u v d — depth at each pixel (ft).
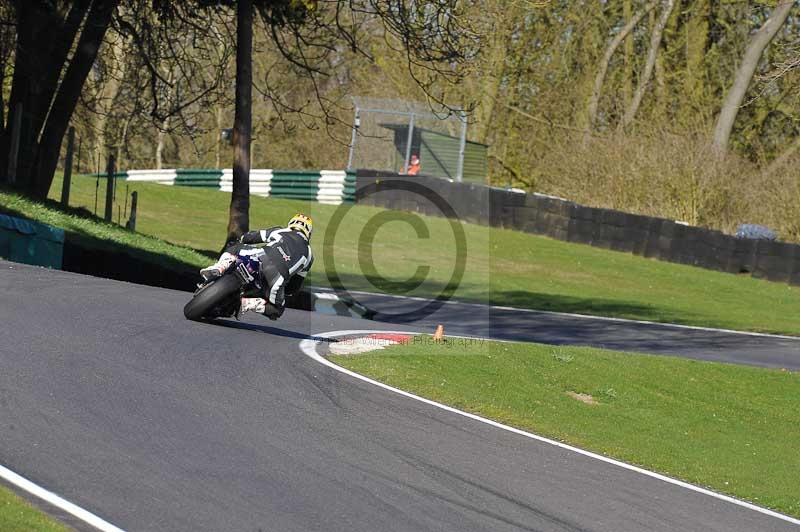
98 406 86.53
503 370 140.77
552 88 498.28
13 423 79.10
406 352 139.13
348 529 70.85
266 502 73.15
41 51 243.40
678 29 506.89
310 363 119.96
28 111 244.42
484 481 88.12
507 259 341.21
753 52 431.43
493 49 433.48
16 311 114.52
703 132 442.50
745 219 414.62
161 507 69.05
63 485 69.87
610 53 489.67
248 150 232.94
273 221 369.30
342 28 244.22
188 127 270.26
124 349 106.42
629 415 136.15
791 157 428.56
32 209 199.52
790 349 221.25
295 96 513.04
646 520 86.74
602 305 274.98
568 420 123.65
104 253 180.24
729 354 204.95
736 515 95.66
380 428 98.27
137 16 252.62
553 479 93.50
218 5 254.06
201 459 79.20
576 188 444.55
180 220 363.97
